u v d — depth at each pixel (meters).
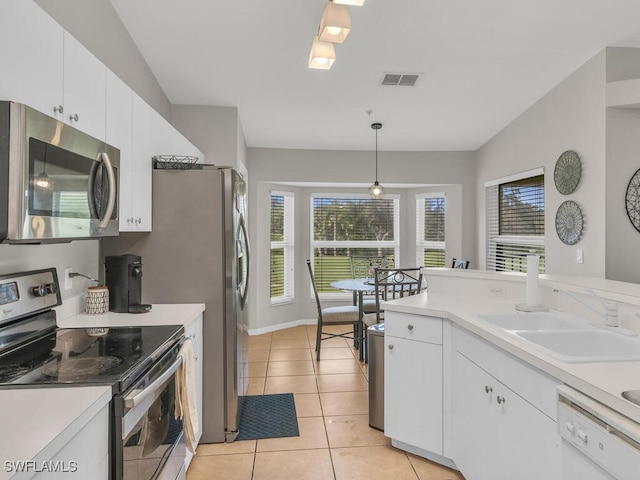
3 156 1.18
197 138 4.00
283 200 5.61
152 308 2.34
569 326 1.91
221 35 2.91
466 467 1.98
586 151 3.31
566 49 3.12
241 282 2.77
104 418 1.18
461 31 2.88
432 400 2.21
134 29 2.83
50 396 1.12
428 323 2.22
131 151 2.13
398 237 5.89
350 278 5.82
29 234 1.23
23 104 1.21
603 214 3.13
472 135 4.85
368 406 2.96
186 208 2.51
